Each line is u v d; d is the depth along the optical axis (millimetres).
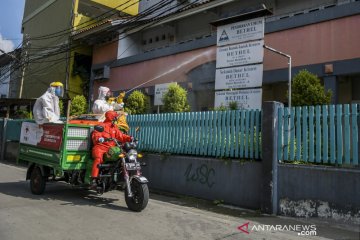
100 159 6867
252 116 7137
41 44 26500
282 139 6566
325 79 10531
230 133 7508
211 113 7918
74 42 22203
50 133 7551
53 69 24188
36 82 26234
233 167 7301
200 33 16469
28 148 8352
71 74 22359
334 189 5762
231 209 6926
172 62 15867
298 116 6414
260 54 9703
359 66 9805
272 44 12000
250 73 9844
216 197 7520
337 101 10312
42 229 5148
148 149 9258
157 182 8922
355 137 5676
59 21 24578
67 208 6523
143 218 5934
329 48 10539
